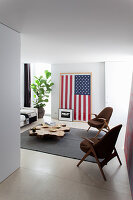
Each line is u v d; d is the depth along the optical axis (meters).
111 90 5.44
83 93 5.95
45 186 2.11
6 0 1.50
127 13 1.79
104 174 2.44
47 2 1.54
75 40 2.92
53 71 6.41
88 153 2.48
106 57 4.64
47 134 3.63
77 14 1.83
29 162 2.78
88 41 2.99
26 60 5.37
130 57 4.62
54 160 2.88
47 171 2.49
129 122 3.13
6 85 2.20
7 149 2.28
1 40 2.08
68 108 6.19
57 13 1.80
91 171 2.52
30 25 2.17
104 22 2.07
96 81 5.78
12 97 2.34
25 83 6.91
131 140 2.57
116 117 5.43
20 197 1.89
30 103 7.10
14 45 2.35
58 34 2.59
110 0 1.50
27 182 2.19
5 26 2.15
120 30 2.38
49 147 3.46
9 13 1.79
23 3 1.56
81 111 6.00
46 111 7.34
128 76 5.26
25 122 5.07
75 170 2.54
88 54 4.22
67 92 6.18
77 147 3.48
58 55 4.39
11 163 2.38
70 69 6.12
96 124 4.21
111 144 2.43
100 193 2.00
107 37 2.74
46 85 6.29
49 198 1.89
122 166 2.71
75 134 4.42
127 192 2.03
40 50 3.78
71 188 2.08
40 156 3.03
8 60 2.22
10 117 2.31
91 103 5.85
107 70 5.44
